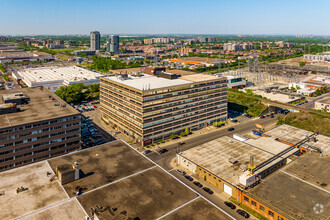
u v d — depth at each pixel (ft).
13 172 294.87
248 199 304.71
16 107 429.38
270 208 278.05
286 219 263.29
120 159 329.52
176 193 262.47
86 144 485.15
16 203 240.94
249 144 433.48
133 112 493.77
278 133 487.61
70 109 445.78
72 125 421.59
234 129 571.28
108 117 594.24
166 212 234.58
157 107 486.38
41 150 396.98
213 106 588.91
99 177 287.48
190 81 558.56
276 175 336.90
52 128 401.49
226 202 315.78
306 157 381.60
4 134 358.64
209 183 359.25
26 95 529.86
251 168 326.24
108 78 579.89
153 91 472.85
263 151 406.82
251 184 319.68
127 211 234.38
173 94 505.66
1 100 500.33
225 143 440.04
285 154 398.62
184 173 381.40
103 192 260.83
